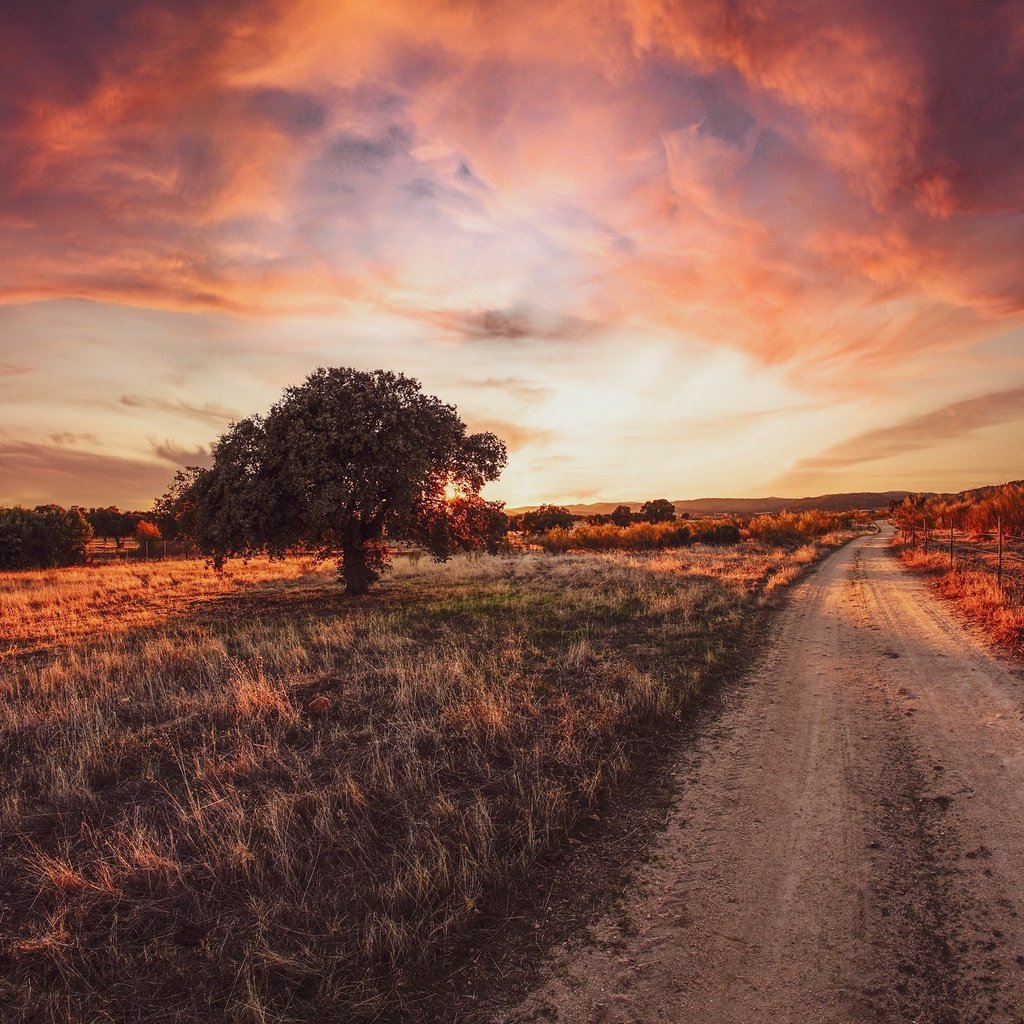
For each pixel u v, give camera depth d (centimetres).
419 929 379
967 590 1534
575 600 1611
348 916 392
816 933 362
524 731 681
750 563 2692
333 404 1708
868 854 440
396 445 1688
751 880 418
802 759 609
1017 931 354
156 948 366
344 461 1744
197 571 2942
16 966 353
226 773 591
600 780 570
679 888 414
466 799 540
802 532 4819
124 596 2047
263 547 1794
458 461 1953
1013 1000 306
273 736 683
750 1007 312
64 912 387
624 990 328
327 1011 321
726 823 494
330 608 1680
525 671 938
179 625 1469
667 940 364
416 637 1216
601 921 385
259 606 1783
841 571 2461
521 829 488
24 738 705
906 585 1912
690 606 1464
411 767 595
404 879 423
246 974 343
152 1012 321
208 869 437
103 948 367
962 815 484
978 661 936
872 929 363
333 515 1705
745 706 782
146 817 521
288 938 373
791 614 1450
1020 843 441
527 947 366
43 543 4025
